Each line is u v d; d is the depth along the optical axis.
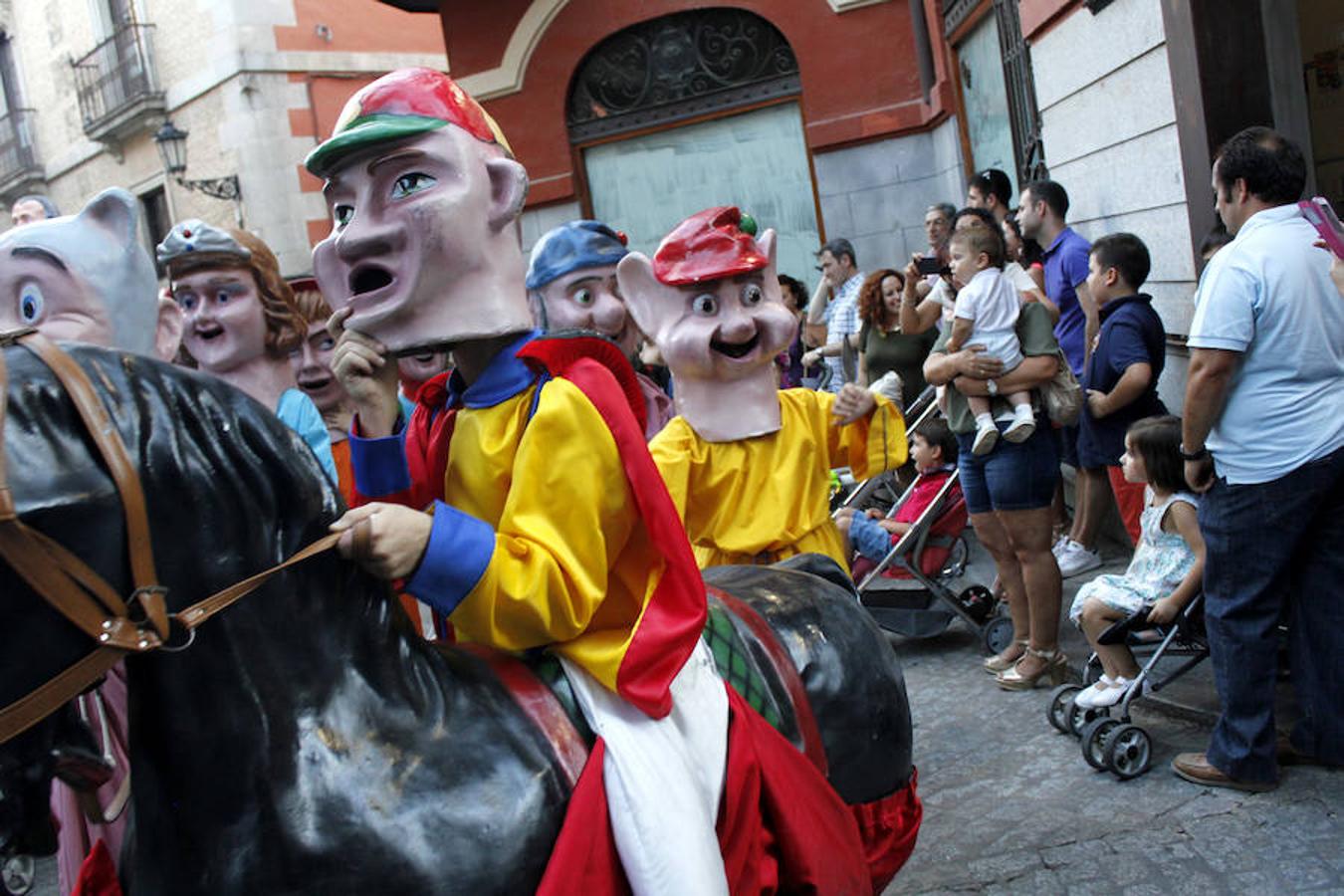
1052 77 7.25
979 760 4.54
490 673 2.10
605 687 2.12
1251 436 3.68
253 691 1.79
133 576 1.63
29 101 19.38
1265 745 3.86
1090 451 5.84
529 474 2.09
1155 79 5.80
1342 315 3.59
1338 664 3.78
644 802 1.98
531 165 11.88
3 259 2.70
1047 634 5.09
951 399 5.19
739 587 2.70
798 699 2.45
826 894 2.23
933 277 7.21
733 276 3.58
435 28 16.36
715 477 3.68
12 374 1.59
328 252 2.14
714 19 11.17
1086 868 3.65
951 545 5.82
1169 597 4.18
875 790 2.62
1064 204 6.44
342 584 1.92
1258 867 3.50
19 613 1.55
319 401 4.19
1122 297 5.58
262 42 14.66
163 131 14.82
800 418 3.79
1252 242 3.64
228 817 1.78
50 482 1.56
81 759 1.69
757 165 11.34
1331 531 3.73
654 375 5.77
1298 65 5.27
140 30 15.98
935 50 9.82
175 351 3.20
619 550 2.19
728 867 2.12
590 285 4.64
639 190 11.79
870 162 10.65
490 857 1.86
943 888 3.67
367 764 1.85
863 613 2.76
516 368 2.21
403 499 2.19
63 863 2.88
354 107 2.09
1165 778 4.12
